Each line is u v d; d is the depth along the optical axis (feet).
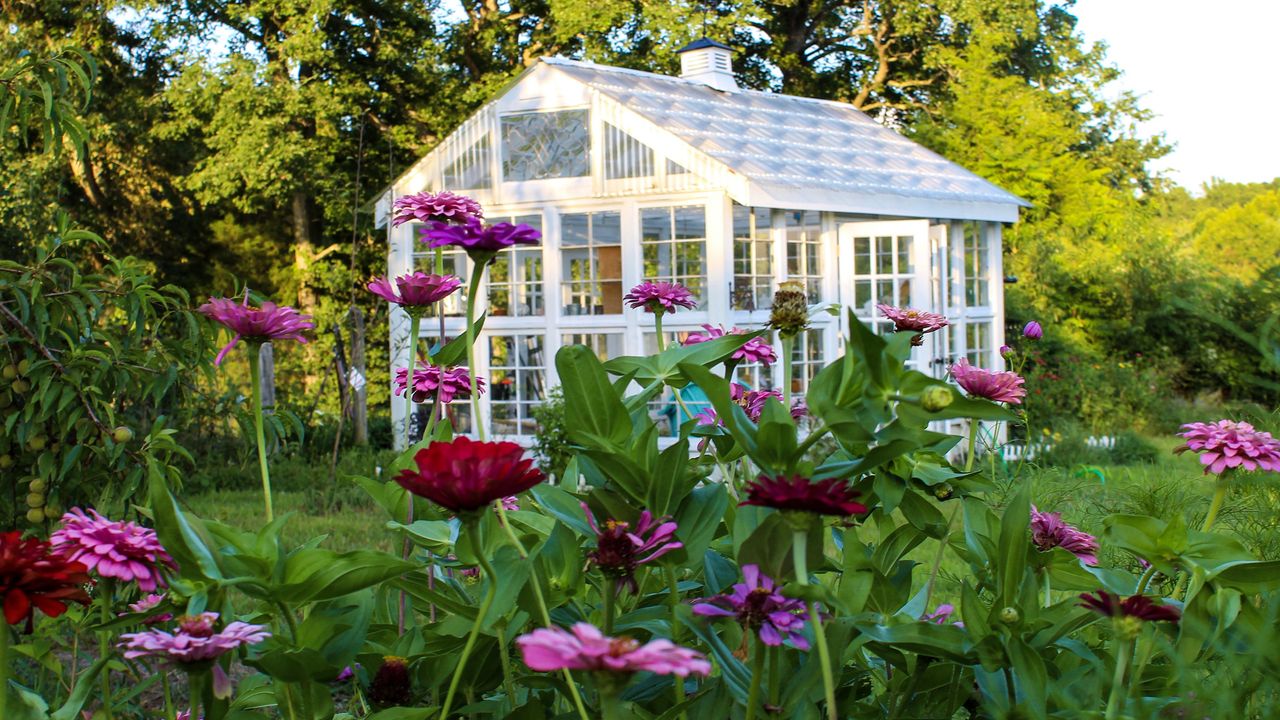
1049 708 5.46
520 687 6.37
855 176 35.35
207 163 55.98
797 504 4.45
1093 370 41.78
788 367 6.31
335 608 5.63
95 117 54.49
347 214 59.62
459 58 65.72
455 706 6.51
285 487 31.30
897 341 4.99
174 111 59.31
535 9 65.21
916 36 69.67
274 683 5.88
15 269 10.64
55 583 4.88
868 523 15.34
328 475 32.14
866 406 5.04
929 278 35.01
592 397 5.74
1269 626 4.89
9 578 4.76
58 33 57.41
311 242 66.44
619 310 34.55
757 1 61.52
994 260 39.99
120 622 5.40
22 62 11.27
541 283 35.88
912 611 6.28
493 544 5.96
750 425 5.26
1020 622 5.27
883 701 6.66
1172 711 5.15
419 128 63.21
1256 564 5.39
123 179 60.75
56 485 10.52
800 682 5.26
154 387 10.82
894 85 71.05
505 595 5.19
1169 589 6.69
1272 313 5.88
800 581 4.56
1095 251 50.85
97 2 57.06
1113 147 78.33
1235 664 4.82
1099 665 5.35
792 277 34.60
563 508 5.84
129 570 5.22
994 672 5.41
